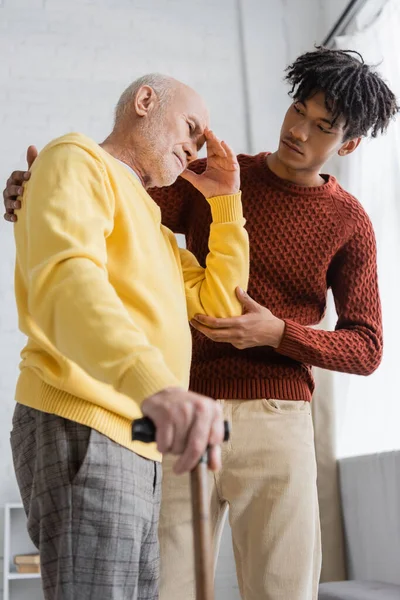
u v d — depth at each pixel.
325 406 4.09
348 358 1.88
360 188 3.97
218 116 4.84
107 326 1.00
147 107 1.48
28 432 1.25
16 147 4.62
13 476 4.39
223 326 1.68
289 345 1.78
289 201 1.93
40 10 4.77
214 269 1.67
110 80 4.76
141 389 0.94
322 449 4.05
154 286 1.34
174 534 1.77
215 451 0.85
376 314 2.00
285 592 1.78
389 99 2.05
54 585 1.15
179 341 1.37
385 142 3.65
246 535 1.83
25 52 4.72
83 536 1.14
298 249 1.92
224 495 1.84
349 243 1.98
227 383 1.84
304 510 1.81
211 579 0.82
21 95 4.67
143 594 1.29
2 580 4.31
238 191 1.68
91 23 4.81
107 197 1.26
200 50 4.90
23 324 1.26
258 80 4.90
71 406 1.19
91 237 1.15
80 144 1.28
